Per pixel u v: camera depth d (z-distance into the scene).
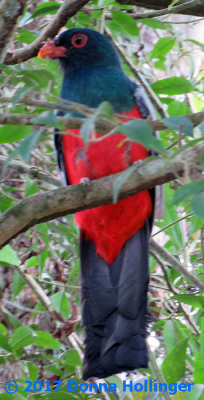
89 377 3.58
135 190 3.08
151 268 4.67
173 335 3.96
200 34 6.35
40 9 4.34
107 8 4.43
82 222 3.92
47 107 2.69
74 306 4.52
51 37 4.15
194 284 4.09
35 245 4.25
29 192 4.30
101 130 2.79
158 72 6.22
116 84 4.13
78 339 4.41
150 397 3.84
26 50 4.17
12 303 4.85
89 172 3.93
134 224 3.90
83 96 4.14
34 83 2.76
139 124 1.95
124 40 5.89
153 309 4.55
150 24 4.82
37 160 5.29
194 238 5.14
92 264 3.96
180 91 4.69
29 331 3.76
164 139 4.51
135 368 3.57
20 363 4.04
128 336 3.66
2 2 3.18
